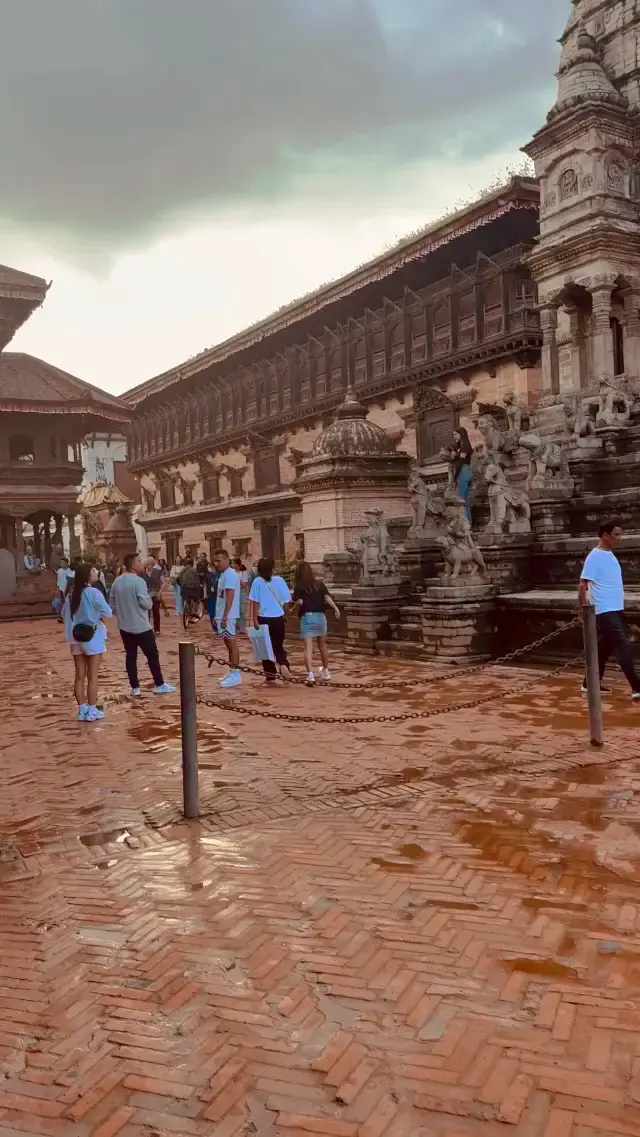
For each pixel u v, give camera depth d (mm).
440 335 34594
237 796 6758
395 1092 2980
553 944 4023
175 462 59688
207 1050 3283
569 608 12164
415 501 18281
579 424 18969
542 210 26531
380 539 16484
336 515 21484
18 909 4723
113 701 11734
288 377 45438
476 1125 2801
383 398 38469
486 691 10805
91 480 71250
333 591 18078
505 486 15539
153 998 3680
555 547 14625
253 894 4770
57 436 38000
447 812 6098
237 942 4180
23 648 20969
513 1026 3350
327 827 5898
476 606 13336
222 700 11281
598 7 28547
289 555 35938
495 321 31531
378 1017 3453
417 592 16516
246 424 48844
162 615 30078
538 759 7367
